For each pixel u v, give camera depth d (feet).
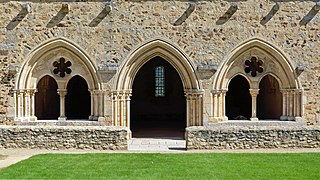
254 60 55.52
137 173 33.58
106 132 45.93
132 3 53.47
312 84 54.29
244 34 53.78
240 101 78.33
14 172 33.83
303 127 46.98
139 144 50.67
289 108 55.01
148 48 53.67
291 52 54.13
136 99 83.46
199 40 53.57
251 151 44.70
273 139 46.32
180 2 53.47
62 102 54.95
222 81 53.98
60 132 46.21
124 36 53.47
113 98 53.42
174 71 83.25
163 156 41.45
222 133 45.98
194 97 53.88
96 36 53.57
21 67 53.67
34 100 57.26
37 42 53.67
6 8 53.57
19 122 53.47
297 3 54.03
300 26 54.08
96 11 53.52
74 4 53.57
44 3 53.57
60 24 53.62
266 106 65.67
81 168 35.50
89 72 53.93
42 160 39.11
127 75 53.83
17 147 46.55
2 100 53.78
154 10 53.47
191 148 45.85
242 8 53.72
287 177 32.17
